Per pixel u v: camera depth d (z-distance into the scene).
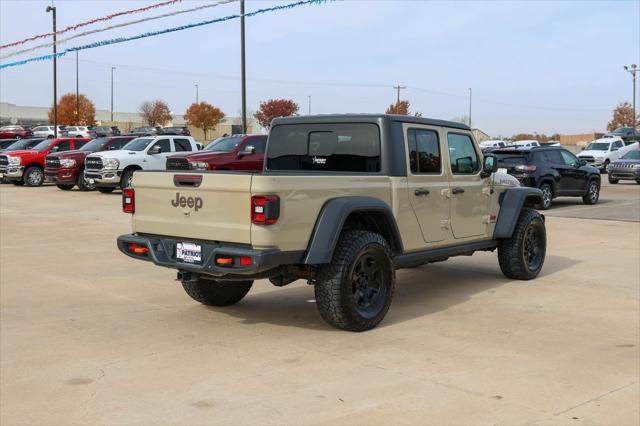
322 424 4.04
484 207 7.89
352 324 5.98
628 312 6.87
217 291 6.93
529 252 8.68
